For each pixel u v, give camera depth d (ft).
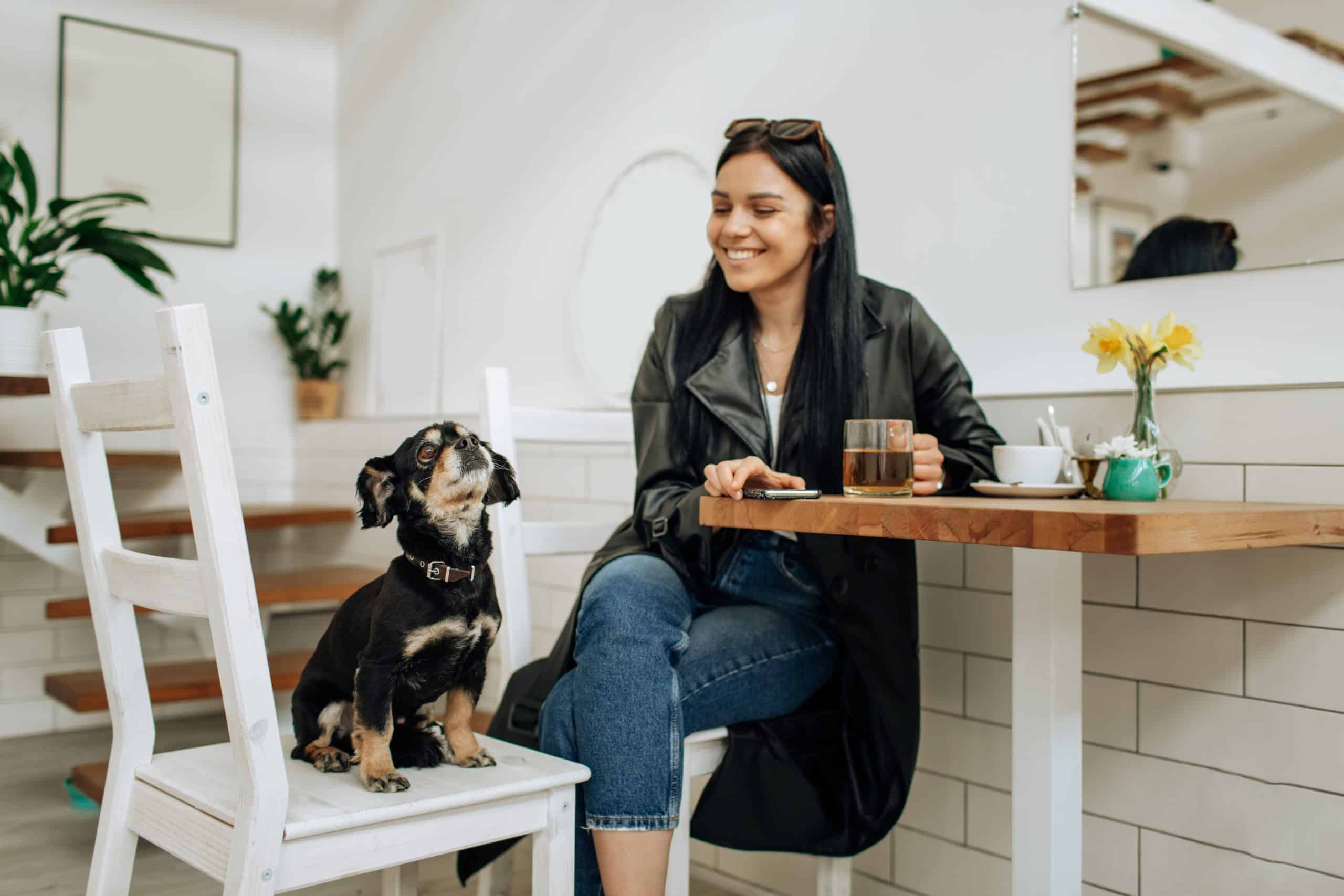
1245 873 5.18
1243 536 3.62
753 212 5.36
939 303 6.77
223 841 3.71
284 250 13.80
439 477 3.81
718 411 5.49
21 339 9.05
